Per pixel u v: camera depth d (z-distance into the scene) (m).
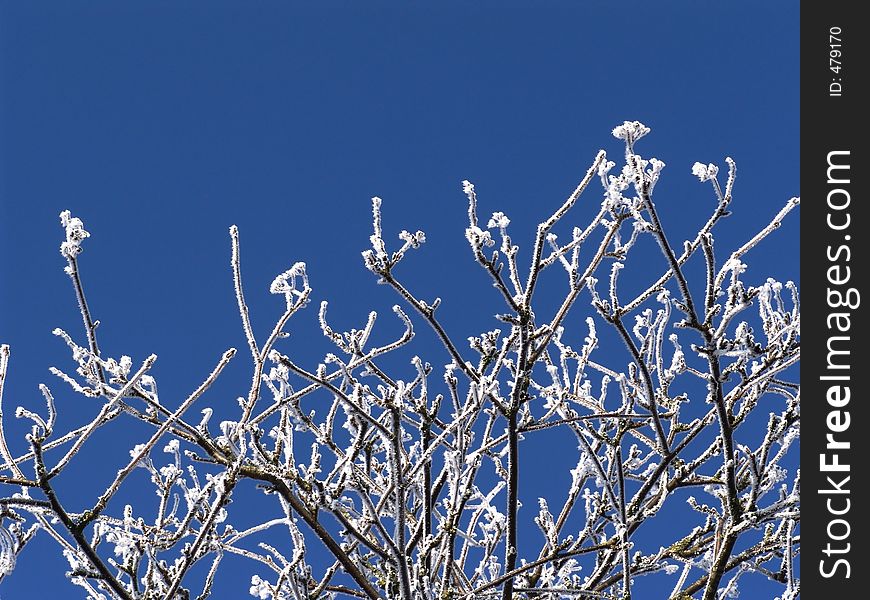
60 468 3.34
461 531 4.99
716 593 4.43
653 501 4.70
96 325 3.74
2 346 3.38
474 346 4.49
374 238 3.99
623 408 4.75
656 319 4.92
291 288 3.95
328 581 4.31
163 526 4.19
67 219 3.57
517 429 4.27
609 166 3.91
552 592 4.28
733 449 4.29
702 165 3.90
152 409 3.80
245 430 4.00
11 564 3.45
